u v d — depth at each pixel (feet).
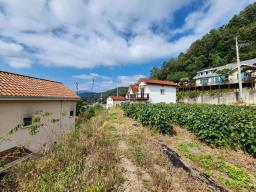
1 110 24.21
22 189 11.08
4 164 14.69
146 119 38.81
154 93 112.27
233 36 192.24
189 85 138.10
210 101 110.93
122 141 24.81
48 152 16.88
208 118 29.37
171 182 14.16
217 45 209.05
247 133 23.30
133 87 141.49
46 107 35.19
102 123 35.24
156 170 15.99
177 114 40.68
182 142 27.81
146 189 13.12
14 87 29.37
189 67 210.59
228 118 27.91
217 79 127.44
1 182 12.89
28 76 40.34
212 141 25.91
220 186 15.49
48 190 10.93
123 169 15.70
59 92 43.27
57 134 24.82
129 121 48.26
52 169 13.80
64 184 11.43
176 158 20.42
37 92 33.35
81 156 16.38
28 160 16.34
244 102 86.22
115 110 87.10
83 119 38.37
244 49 168.14
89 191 11.17
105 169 14.82
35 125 17.01
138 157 18.30
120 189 12.68
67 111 45.32
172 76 211.41
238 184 16.14
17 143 25.48
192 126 32.94
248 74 103.81
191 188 13.80
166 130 32.07
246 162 20.79
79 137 20.59
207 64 203.72
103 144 20.43
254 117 29.45
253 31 178.70
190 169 18.07
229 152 23.59
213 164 19.93
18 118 27.27
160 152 20.54
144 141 24.75
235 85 104.01
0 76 30.94
